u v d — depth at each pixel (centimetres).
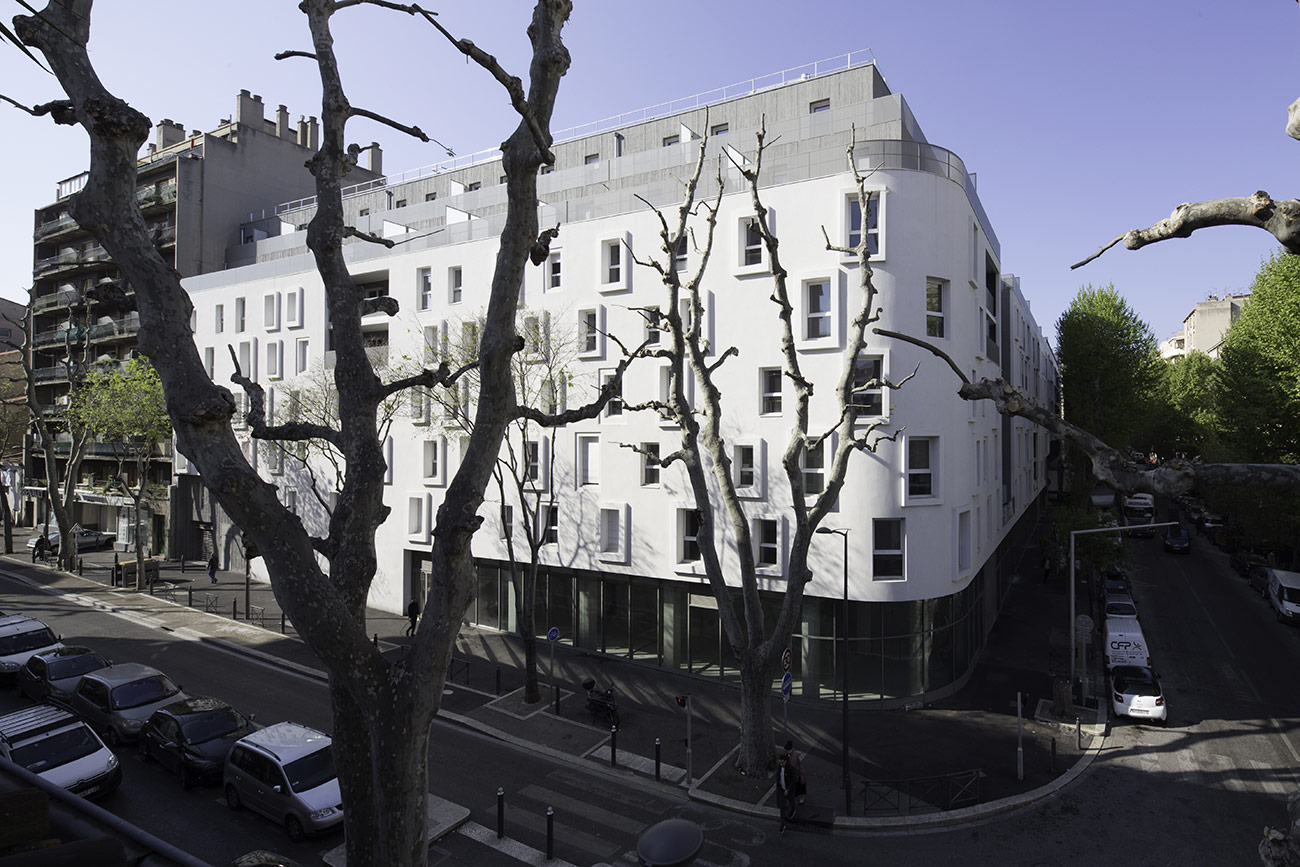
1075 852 1533
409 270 3369
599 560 2769
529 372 2800
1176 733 2142
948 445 2394
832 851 1527
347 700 780
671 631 2678
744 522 1817
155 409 4109
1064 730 2153
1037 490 5516
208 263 4800
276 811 1512
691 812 1678
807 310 2416
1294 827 367
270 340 3978
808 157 2419
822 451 2362
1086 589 4006
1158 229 356
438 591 727
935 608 2400
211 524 4625
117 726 1911
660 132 3950
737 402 2495
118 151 625
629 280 2708
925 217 2341
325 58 802
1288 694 2456
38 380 5709
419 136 830
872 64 3369
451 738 2084
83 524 5825
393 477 3444
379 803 713
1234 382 3697
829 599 2369
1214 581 4181
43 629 2516
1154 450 7988
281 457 3769
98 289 698
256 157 5081
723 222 2522
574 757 1952
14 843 343
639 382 2688
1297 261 3116
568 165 4241
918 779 1778
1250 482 341
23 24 613
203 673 2539
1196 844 1563
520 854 1483
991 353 3194
